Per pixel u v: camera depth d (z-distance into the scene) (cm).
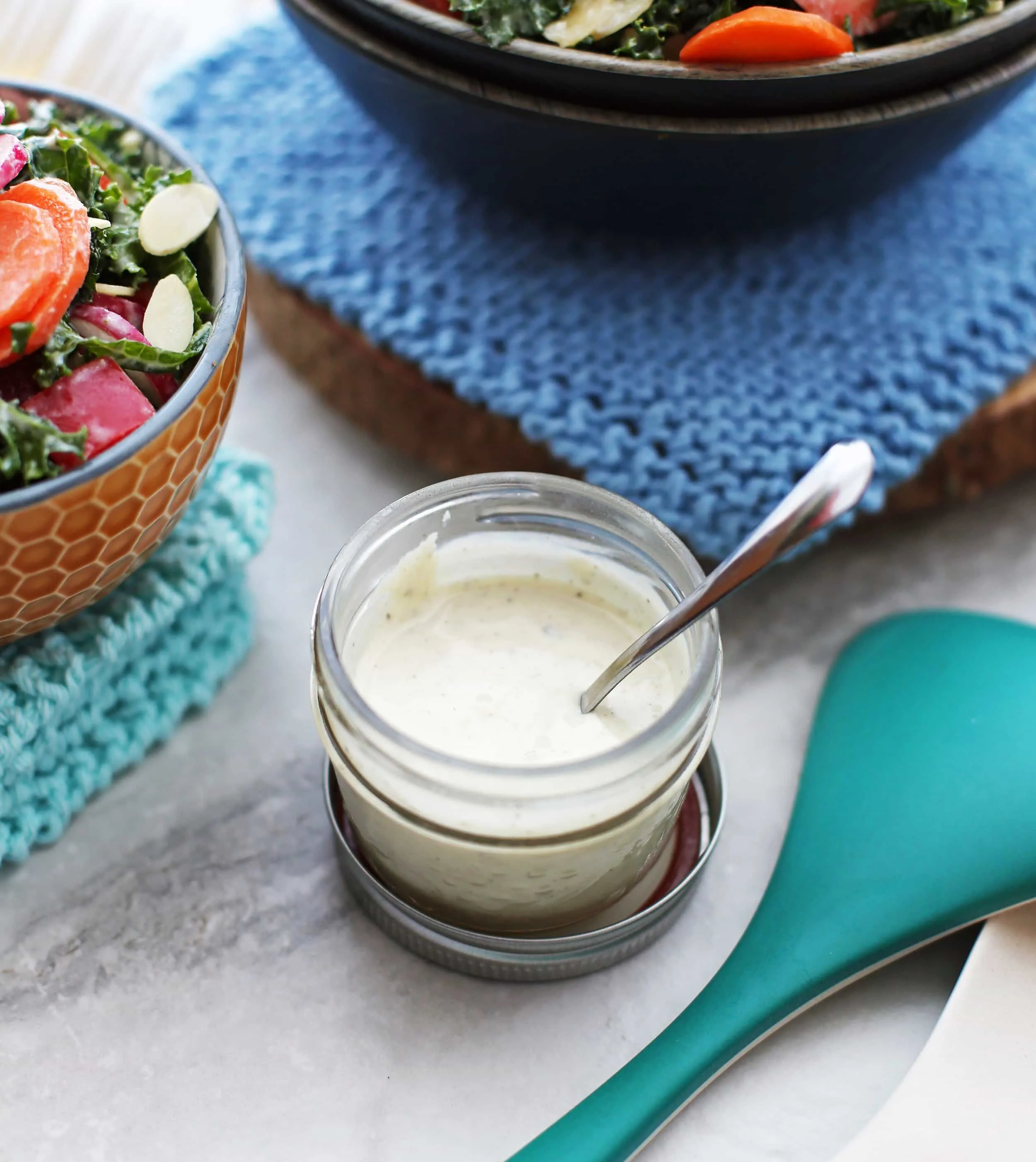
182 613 49
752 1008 45
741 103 47
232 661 50
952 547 55
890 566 54
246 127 58
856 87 48
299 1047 45
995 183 58
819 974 45
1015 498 56
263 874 48
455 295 53
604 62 47
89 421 43
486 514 46
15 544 42
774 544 42
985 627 52
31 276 42
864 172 50
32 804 47
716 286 54
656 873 47
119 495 43
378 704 45
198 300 45
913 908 46
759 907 47
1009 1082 44
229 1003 46
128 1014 45
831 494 42
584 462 51
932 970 47
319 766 50
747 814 49
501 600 47
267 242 54
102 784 48
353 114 59
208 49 61
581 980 46
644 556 45
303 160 57
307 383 56
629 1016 46
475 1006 46
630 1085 44
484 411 52
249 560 50
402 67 48
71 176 46
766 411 51
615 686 45
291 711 50
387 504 55
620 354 52
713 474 50
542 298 54
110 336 44
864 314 54
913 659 51
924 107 48
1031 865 46
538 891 44
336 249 54
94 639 47
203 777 49
